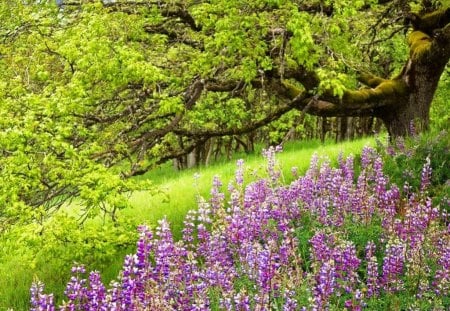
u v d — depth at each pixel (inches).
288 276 236.7
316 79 461.4
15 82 341.4
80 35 341.7
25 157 279.9
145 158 439.5
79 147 364.8
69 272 351.9
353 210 310.3
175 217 440.1
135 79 350.6
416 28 566.3
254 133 1243.8
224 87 455.5
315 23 367.2
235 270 254.5
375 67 770.2
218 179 311.0
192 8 427.8
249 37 384.5
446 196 368.2
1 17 403.5
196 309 202.5
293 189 329.7
